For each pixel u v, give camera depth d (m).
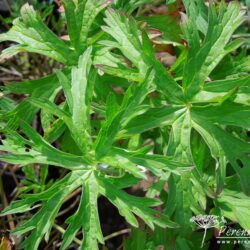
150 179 0.44
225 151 0.39
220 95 0.40
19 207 0.37
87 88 0.39
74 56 0.44
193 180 0.39
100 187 0.38
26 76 0.62
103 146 0.38
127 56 0.40
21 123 0.38
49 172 0.58
